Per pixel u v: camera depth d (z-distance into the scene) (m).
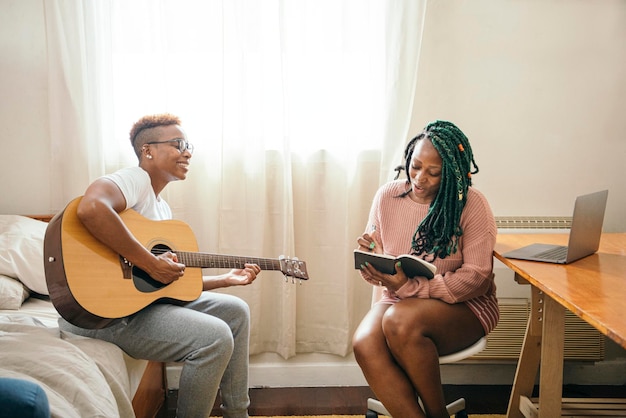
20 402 0.92
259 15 2.34
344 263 2.52
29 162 2.47
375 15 2.39
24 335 1.55
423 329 1.70
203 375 1.73
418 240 1.88
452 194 1.80
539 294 2.02
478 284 1.79
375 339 1.77
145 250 1.68
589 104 2.49
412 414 1.70
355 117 2.42
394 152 2.43
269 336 2.61
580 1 2.44
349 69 2.38
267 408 2.41
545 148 2.52
